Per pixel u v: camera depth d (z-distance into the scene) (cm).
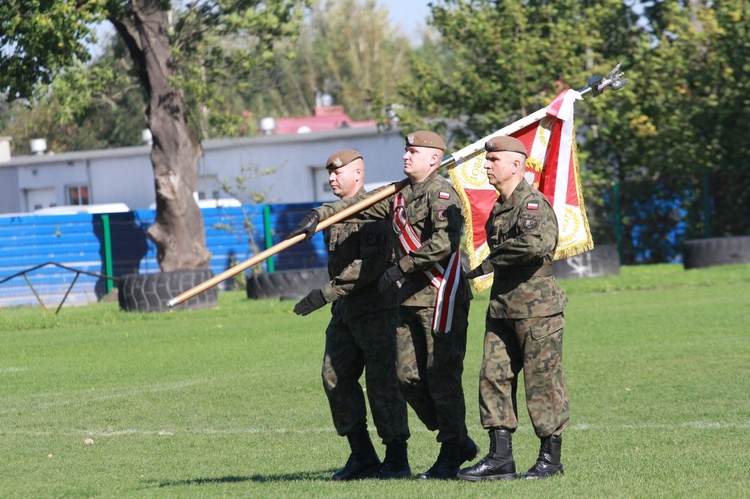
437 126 12531
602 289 9006
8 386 4950
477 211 2708
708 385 4088
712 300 7594
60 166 16988
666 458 2780
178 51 10962
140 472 2941
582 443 3077
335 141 15488
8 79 9606
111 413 4059
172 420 3853
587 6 12850
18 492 2680
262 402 4172
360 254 2631
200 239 11181
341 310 2688
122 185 16500
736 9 12338
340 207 2628
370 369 2648
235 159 15912
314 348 5931
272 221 12900
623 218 12712
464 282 2542
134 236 12219
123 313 8538
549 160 2700
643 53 12394
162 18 10950
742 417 3428
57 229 11775
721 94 12506
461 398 2552
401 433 2670
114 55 12331
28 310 9862
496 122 11906
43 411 4162
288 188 15788
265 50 11819
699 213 12569
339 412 2694
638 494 2270
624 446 3008
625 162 13000
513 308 2428
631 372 4500
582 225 2691
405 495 2322
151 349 6241
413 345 2555
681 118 12462
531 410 2459
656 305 7425
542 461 2498
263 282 9544
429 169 2534
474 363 5019
